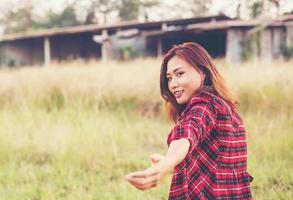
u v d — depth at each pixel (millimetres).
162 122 9156
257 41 22797
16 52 33688
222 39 26516
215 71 2244
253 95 8766
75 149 6609
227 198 2145
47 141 7070
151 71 11297
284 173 5141
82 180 5629
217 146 2123
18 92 10641
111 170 5973
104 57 28141
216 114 2109
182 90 2219
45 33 29609
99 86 10320
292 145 6180
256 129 6691
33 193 5141
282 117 7191
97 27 28094
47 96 10219
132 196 4734
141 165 6270
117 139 7297
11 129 7465
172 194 2164
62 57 32844
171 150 1866
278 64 11047
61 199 4918
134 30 28922
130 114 9781
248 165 5402
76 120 8078
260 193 4633
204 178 2109
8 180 5680
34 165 6426
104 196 4883
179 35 27188
